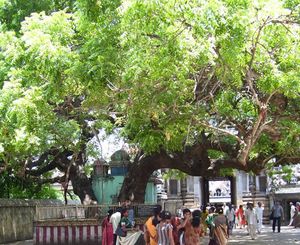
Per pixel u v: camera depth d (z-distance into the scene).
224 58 11.08
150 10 9.94
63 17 12.91
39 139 15.45
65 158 23.59
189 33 10.51
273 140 16.98
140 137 15.73
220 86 14.48
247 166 19.47
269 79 12.00
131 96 12.66
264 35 11.63
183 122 14.39
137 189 21.89
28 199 26.78
